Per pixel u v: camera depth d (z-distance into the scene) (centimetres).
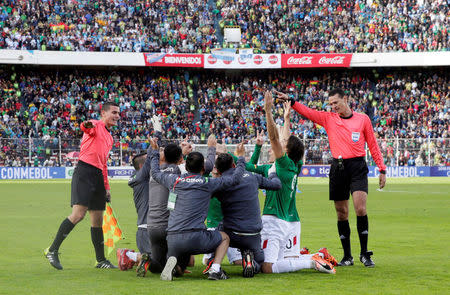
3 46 14262
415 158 13075
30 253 3039
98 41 14775
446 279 2225
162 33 15550
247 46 15488
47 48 14362
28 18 14900
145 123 14150
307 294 1917
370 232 3938
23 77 14750
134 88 15050
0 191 8744
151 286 2066
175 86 15262
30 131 12938
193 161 2256
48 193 8306
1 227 4266
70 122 14000
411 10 15938
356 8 16162
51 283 2130
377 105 15188
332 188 2695
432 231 3991
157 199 2394
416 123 14550
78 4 15425
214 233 2266
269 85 15688
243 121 14412
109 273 2395
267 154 12938
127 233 3938
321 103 15188
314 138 13838
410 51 15262
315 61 15025
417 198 7400
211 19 16100
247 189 2320
